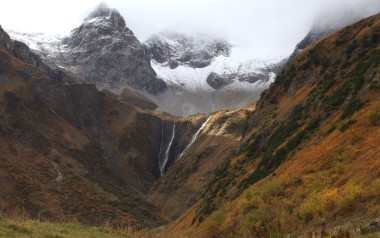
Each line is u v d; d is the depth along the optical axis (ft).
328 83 184.03
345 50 199.31
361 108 127.65
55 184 540.11
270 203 105.19
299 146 149.48
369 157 89.51
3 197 449.06
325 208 78.48
